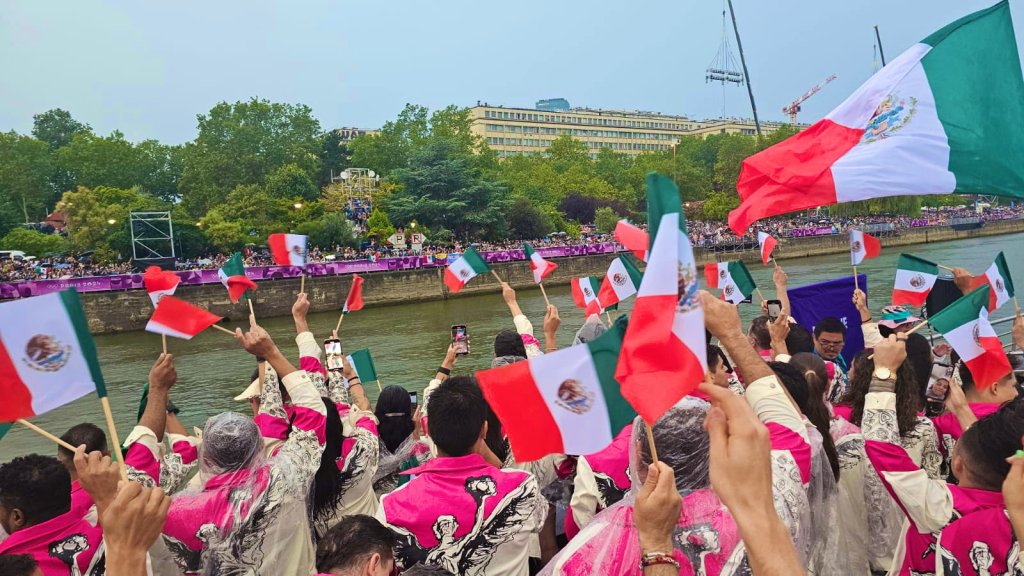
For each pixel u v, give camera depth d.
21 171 81.31
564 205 87.75
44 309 2.46
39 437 18.36
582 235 76.56
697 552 2.24
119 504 1.98
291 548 3.36
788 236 67.31
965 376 4.30
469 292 53.09
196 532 3.14
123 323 39.09
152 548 3.44
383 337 33.84
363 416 4.43
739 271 7.92
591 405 2.22
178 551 3.19
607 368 2.23
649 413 1.74
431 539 3.11
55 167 90.69
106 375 27.11
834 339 5.60
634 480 2.48
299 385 3.70
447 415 3.25
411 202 65.50
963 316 3.66
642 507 1.95
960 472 2.72
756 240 65.25
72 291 2.52
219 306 41.75
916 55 4.12
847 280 7.90
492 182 71.44
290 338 35.38
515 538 3.19
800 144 4.18
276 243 5.32
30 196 82.94
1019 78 3.90
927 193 3.90
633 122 179.50
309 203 63.62
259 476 3.28
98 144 91.31
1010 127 3.89
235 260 5.35
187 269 45.75
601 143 174.00
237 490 3.22
